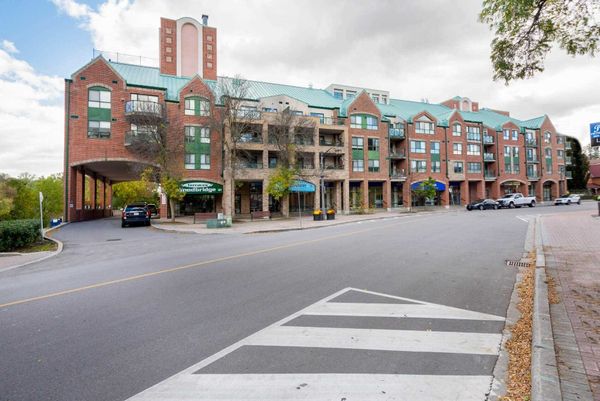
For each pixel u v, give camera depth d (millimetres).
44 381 3490
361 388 3197
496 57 6816
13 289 7539
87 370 3705
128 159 32281
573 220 19750
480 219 24625
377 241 13719
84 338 4586
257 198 41250
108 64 32531
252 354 4000
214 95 35531
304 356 3916
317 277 7805
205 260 10328
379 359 3797
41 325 5121
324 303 5914
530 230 16703
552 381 3080
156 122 31047
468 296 6156
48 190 58656
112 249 14055
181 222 29500
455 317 5109
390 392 3111
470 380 3311
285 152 35750
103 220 35344
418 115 50188
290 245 13195
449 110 58750
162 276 8281
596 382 3064
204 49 45656
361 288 6820
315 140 39562
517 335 4348
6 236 13797
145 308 5820
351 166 43938
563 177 65750
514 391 3098
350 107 44500
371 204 46000
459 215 30766
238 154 35781
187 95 35562
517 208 42906
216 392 3201
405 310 5473
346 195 41406
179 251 12727
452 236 14852
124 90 32938
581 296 5551
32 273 9516
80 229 24359
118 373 3627
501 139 57906
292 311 5523
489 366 3590
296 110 40625
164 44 42844
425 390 3143
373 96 53875
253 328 4820
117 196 67812
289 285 7148
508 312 5270
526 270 8117
